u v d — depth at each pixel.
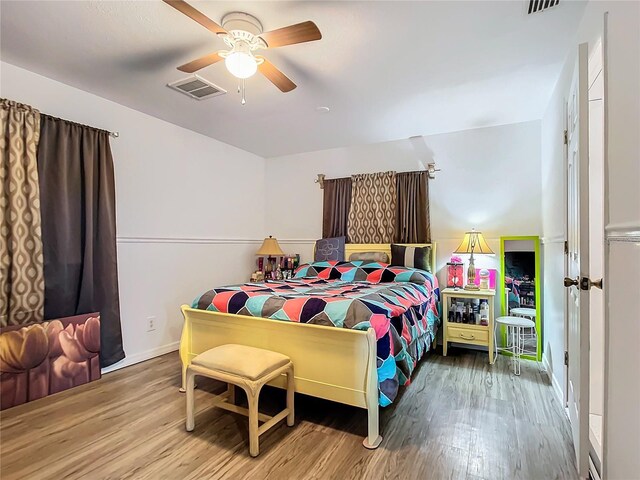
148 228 3.48
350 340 1.99
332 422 2.20
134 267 3.35
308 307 2.18
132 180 3.33
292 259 4.74
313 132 3.99
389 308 2.22
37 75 2.66
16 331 2.44
